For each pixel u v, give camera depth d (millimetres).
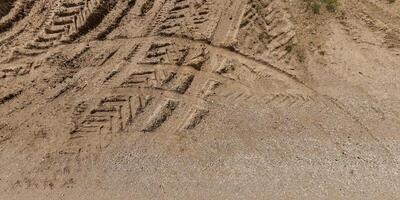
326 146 2270
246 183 2119
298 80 2562
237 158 2225
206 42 2658
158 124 2377
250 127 2357
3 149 2316
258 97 2479
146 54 2621
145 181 2145
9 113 2457
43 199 2098
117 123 2383
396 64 2662
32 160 2260
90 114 2416
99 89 2506
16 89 2533
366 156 2227
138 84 2516
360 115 2410
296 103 2459
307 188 2096
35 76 2570
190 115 2402
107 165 2217
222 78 2543
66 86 2531
